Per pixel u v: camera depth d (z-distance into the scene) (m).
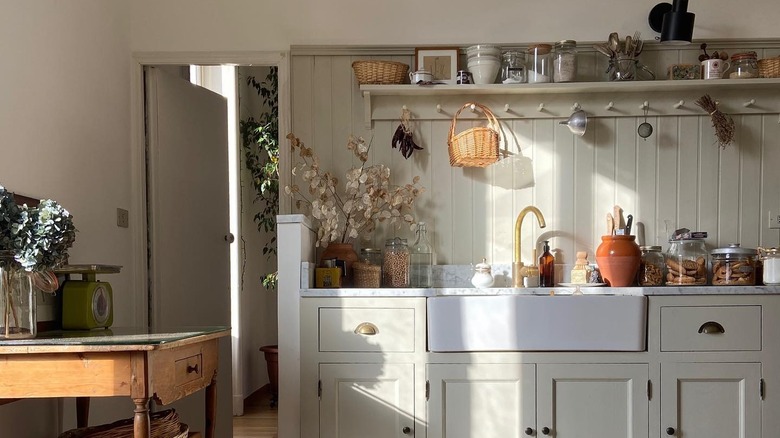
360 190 3.63
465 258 3.65
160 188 3.79
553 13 3.65
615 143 3.65
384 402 3.08
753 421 3.06
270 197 5.94
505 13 3.66
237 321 5.31
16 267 2.19
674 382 3.06
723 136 3.51
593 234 3.63
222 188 4.43
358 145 3.59
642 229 3.60
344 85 3.71
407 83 3.71
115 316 3.45
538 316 3.05
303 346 3.10
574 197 3.65
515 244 3.52
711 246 3.60
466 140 3.42
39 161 2.75
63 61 2.97
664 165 3.63
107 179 3.39
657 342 3.07
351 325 3.11
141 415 2.05
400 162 3.68
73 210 3.03
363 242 3.68
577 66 3.67
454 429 3.07
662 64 3.66
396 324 3.10
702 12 3.63
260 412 5.30
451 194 3.67
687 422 3.06
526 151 3.66
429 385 3.07
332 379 3.10
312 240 3.51
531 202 3.65
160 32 3.71
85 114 3.17
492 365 3.07
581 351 3.06
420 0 3.68
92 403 3.10
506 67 3.54
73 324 2.63
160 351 2.14
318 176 3.56
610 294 3.13
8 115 2.54
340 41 3.68
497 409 3.07
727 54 3.61
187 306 4.00
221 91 5.36
